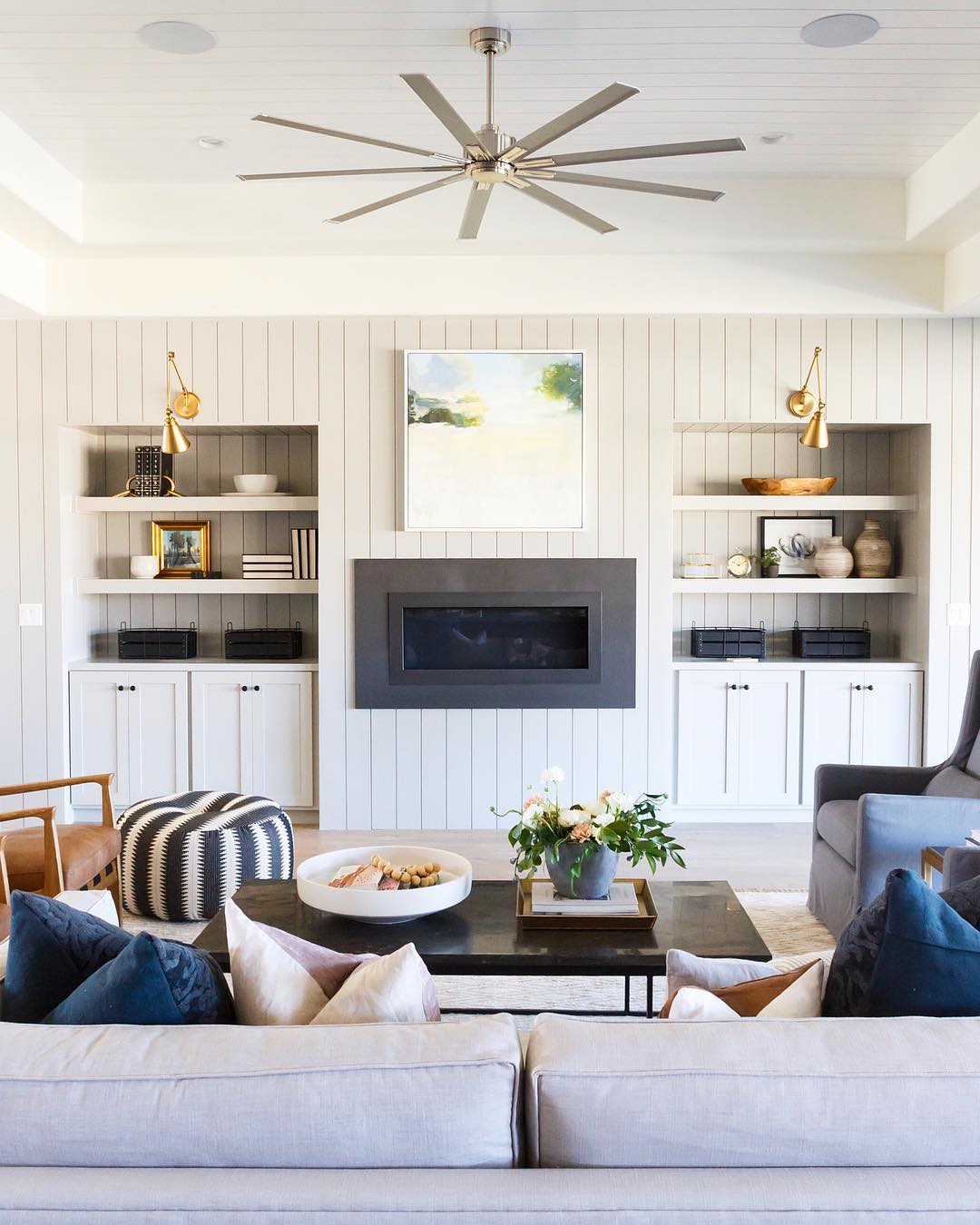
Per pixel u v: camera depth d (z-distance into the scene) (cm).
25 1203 127
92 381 540
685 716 554
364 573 540
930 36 333
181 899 405
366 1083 135
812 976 168
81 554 577
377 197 475
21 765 553
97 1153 134
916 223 466
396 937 285
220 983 167
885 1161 132
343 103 385
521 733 546
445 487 538
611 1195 126
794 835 540
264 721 557
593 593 539
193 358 539
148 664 558
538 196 321
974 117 399
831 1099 132
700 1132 132
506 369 535
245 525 607
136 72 358
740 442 600
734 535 600
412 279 519
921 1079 133
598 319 535
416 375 535
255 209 478
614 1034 141
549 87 371
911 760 555
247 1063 138
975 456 542
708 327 537
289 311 520
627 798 301
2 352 541
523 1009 336
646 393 537
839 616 604
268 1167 133
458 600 539
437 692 541
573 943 281
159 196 479
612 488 539
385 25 326
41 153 432
